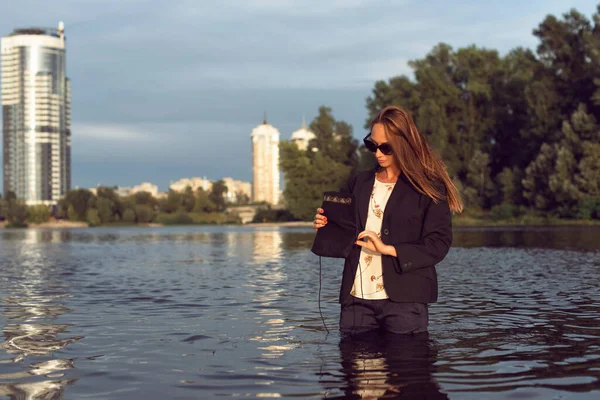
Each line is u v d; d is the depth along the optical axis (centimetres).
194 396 305
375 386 319
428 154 435
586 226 3775
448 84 5428
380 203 448
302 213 6812
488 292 776
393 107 438
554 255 1455
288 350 416
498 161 5444
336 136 6938
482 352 400
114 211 13012
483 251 1659
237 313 616
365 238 443
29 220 13162
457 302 681
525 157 5022
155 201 15162
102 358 401
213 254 1775
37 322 568
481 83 5444
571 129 4184
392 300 435
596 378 333
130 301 729
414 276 434
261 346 434
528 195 4494
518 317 567
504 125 5350
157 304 697
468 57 5459
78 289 880
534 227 3794
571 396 297
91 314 620
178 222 12612
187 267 1296
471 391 307
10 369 370
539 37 4741
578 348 416
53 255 1878
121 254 1880
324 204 429
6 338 482
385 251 420
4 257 1788
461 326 513
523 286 840
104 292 834
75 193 13225
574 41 4600
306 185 6788
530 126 4891
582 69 4528
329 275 1064
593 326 513
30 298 773
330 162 6788
